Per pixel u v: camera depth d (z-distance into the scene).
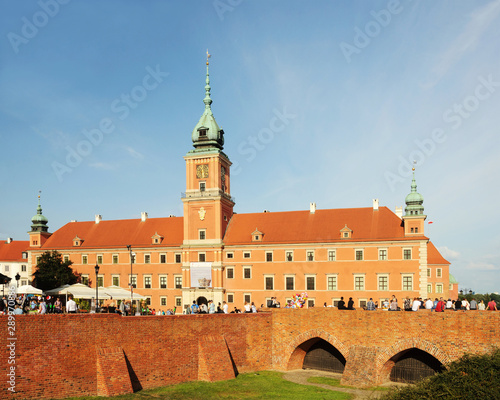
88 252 103.38
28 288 49.38
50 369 36.94
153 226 103.31
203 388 44.50
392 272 81.31
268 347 54.59
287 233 90.50
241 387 45.53
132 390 40.91
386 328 46.41
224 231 95.75
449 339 42.09
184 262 94.56
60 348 37.72
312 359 54.97
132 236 102.38
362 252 83.69
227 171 101.25
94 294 52.12
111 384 39.47
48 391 36.66
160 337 45.00
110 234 104.81
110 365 39.88
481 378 28.75
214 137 96.69
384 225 85.06
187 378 46.81
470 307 45.41
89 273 102.75
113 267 101.06
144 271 98.62
